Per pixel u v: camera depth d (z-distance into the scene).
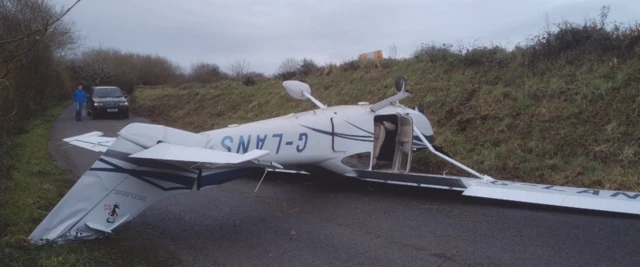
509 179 7.59
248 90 20.02
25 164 8.34
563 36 10.43
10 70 3.92
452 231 5.19
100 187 4.51
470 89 10.97
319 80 17.27
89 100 21.66
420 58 14.12
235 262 4.49
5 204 5.46
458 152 8.99
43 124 16.47
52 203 6.18
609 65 9.10
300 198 6.84
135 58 42.81
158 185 4.77
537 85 9.78
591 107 8.44
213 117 18.41
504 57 11.69
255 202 6.67
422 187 6.95
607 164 7.18
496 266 4.21
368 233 5.23
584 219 5.38
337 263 4.41
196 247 4.90
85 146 5.56
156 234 5.30
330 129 6.78
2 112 6.19
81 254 4.34
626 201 5.37
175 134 4.99
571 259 4.30
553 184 7.05
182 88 27.98
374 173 6.78
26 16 13.41
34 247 4.32
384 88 13.66
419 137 7.68
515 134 8.83
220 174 5.21
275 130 6.12
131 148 4.62
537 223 5.32
